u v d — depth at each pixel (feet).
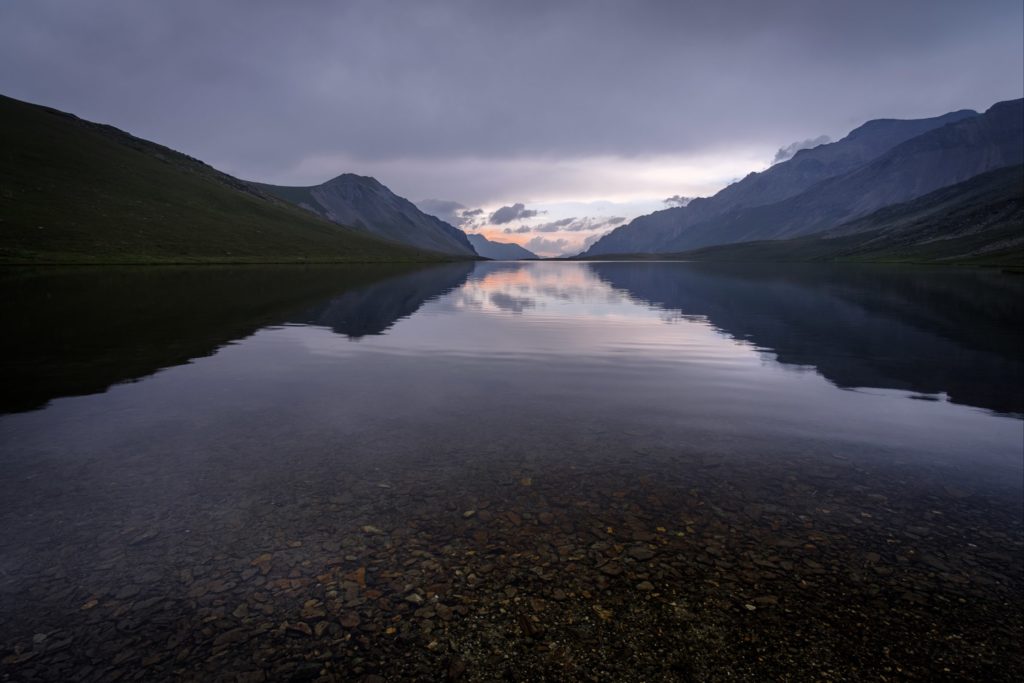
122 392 43.98
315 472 28.30
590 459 30.71
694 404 42.50
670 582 19.63
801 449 32.71
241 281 179.73
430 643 16.58
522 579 19.66
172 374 50.62
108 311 92.68
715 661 15.99
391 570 20.04
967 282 220.43
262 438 33.37
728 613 18.07
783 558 21.20
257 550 21.15
